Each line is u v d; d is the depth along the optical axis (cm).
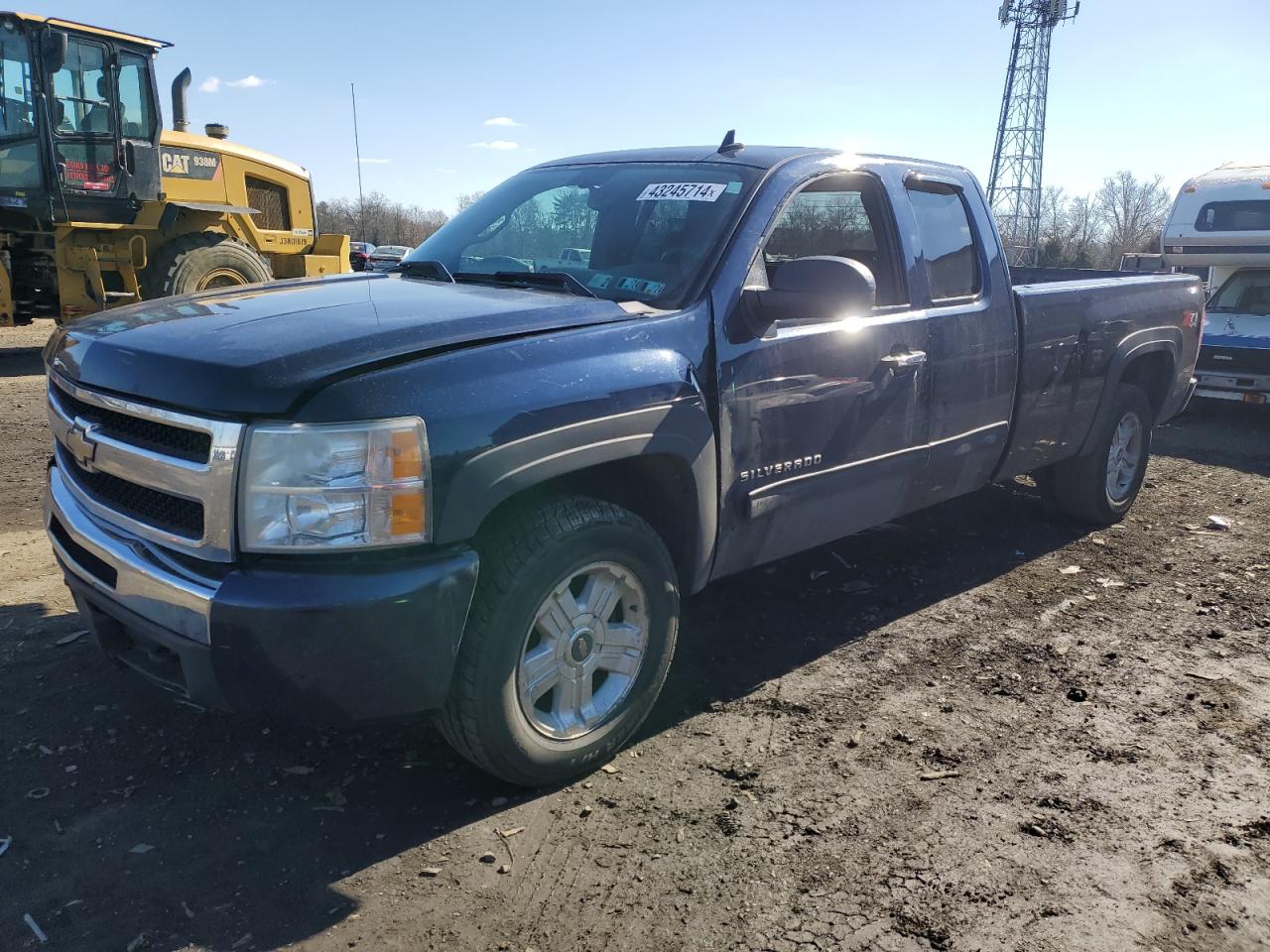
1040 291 485
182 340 279
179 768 307
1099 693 377
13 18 993
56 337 342
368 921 244
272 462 243
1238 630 442
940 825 289
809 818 291
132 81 1105
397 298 322
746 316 340
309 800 293
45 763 307
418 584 251
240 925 242
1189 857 278
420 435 251
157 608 258
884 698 368
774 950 238
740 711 354
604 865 268
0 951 231
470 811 291
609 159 424
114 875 258
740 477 341
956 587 486
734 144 404
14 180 1045
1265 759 332
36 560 478
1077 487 568
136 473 271
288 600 240
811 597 464
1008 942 242
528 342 285
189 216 1204
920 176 434
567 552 284
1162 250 1130
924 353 408
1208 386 1031
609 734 312
